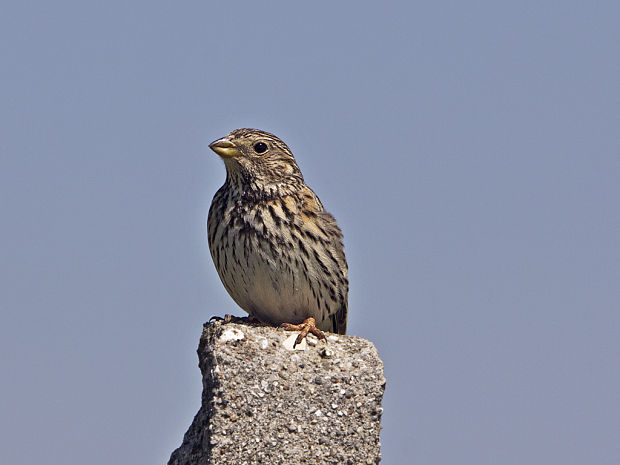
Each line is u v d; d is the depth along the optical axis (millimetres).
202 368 12305
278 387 11758
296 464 11586
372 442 11914
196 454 11875
